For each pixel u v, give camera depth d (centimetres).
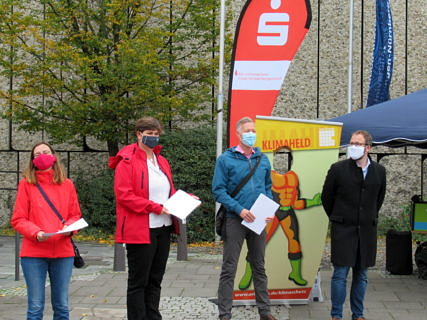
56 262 473
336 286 567
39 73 1325
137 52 1254
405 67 1521
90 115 1334
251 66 834
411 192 1482
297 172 638
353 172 564
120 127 1352
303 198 639
